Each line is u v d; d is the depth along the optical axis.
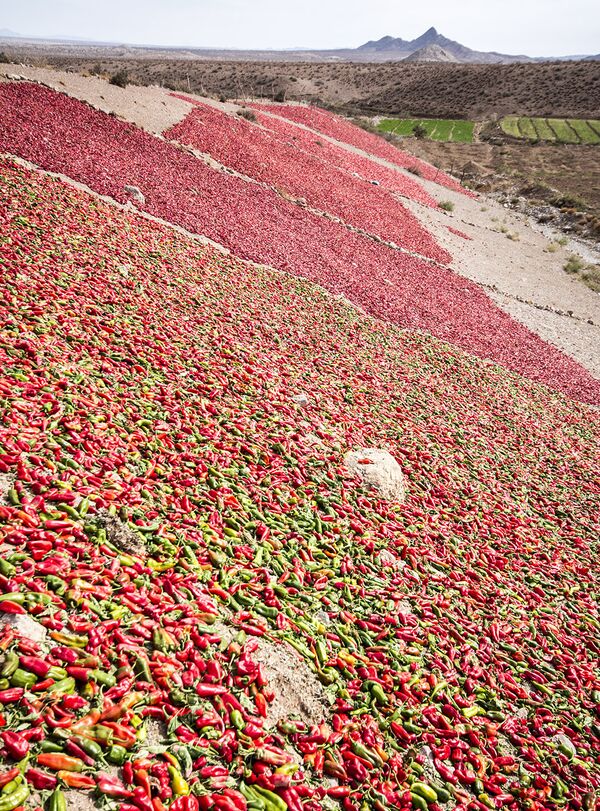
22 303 10.96
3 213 14.45
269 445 10.71
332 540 8.99
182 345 12.88
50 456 7.67
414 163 74.00
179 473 8.65
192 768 4.87
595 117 106.88
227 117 46.09
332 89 145.62
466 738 6.86
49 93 30.53
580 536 13.43
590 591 11.30
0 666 4.70
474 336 26.66
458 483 13.30
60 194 17.84
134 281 14.76
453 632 8.45
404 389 17.41
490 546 11.47
